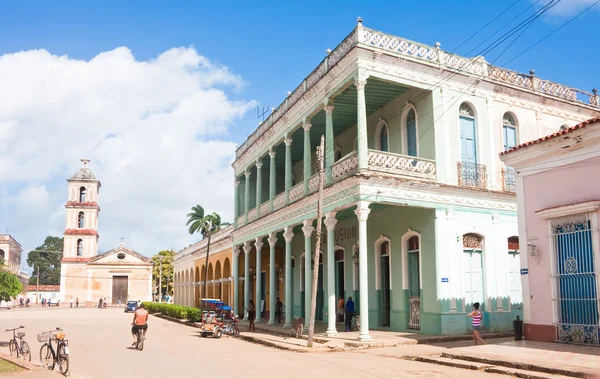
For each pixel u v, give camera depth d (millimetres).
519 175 15430
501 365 11742
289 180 25016
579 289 13562
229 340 21234
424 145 19922
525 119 22234
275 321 27031
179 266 57969
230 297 36375
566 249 13953
